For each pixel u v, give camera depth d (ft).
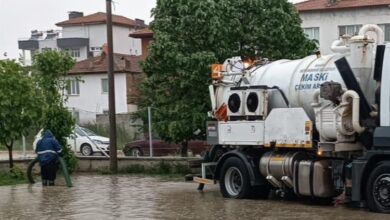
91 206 46.85
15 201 51.03
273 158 47.14
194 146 96.17
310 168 44.29
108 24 77.30
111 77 77.25
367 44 42.65
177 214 41.50
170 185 61.16
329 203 45.98
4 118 70.90
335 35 158.51
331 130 42.73
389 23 153.38
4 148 88.38
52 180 64.28
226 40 69.26
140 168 76.18
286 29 70.18
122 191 56.70
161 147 102.63
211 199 49.37
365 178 40.70
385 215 38.86
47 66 77.00
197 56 67.21
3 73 71.15
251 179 48.21
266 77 49.60
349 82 42.75
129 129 128.36
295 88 46.60
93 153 110.93
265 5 70.38
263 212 41.68
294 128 45.39
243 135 49.70
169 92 72.49
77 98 191.62
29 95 72.08
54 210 45.16
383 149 39.93
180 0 69.00
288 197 50.26
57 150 64.39
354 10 156.56
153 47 69.62
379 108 40.83
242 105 49.57
